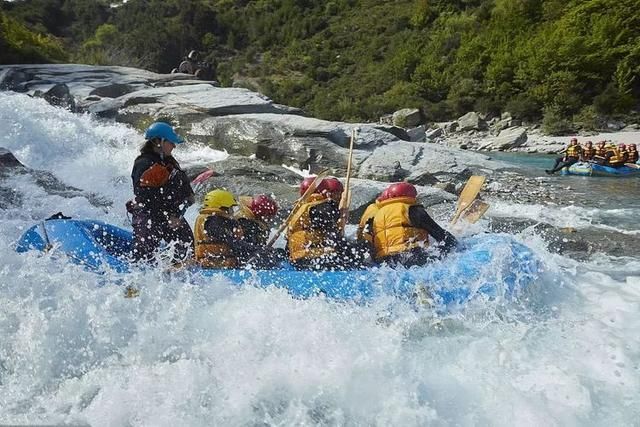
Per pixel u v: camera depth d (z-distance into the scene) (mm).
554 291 5445
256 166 11172
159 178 5168
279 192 9648
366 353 4199
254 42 60844
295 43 57531
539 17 40094
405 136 14430
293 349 4223
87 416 3719
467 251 5234
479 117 34000
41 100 15227
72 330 4414
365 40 54344
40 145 11727
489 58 37406
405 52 42906
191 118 14289
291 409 3740
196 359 4164
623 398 3758
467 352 4309
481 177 6418
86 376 4102
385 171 11531
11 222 7027
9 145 11453
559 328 4707
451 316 4707
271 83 50281
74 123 13469
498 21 41312
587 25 34906
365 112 39094
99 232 5703
